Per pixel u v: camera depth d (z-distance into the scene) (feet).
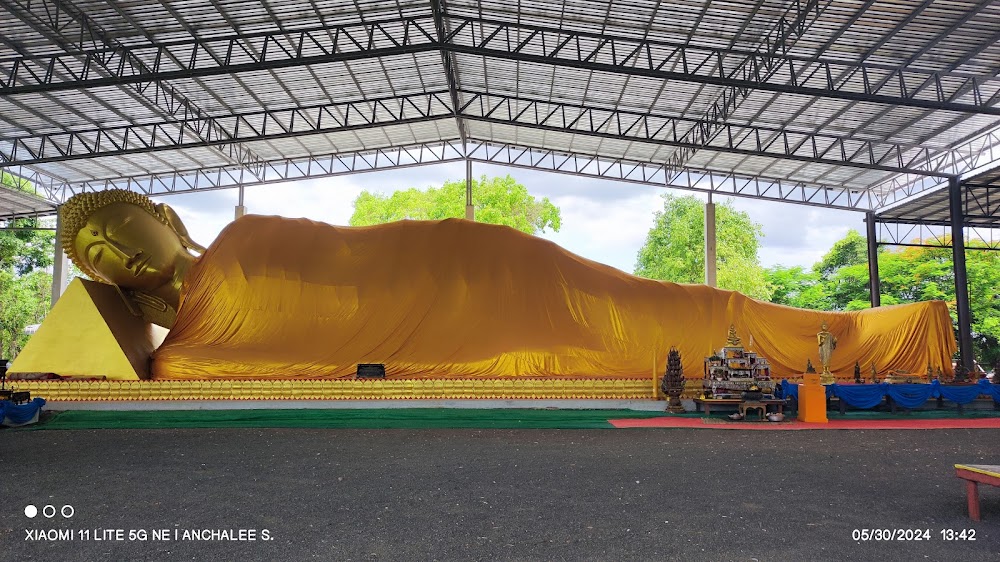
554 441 26.35
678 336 38.50
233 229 40.32
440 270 39.04
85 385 34.78
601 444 25.59
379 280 38.55
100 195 39.75
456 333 37.27
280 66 44.91
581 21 45.68
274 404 34.37
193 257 41.45
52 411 33.88
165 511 15.92
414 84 61.52
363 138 76.33
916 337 39.58
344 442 26.20
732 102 54.95
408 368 36.22
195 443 25.96
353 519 15.19
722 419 32.30
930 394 35.55
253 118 65.31
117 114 59.93
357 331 37.27
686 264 96.63
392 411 33.40
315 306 37.78
